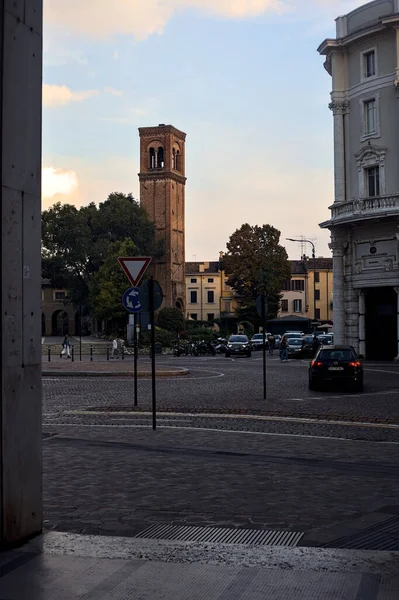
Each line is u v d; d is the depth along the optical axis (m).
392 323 45.09
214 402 20.36
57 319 115.88
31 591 5.43
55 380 29.55
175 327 95.06
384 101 43.91
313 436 13.81
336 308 47.06
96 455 11.65
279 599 5.29
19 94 6.64
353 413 17.61
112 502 8.51
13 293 6.51
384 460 11.25
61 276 96.69
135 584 5.61
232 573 5.89
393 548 6.71
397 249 43.44
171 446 12.58
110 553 6.41
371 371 34.97
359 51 45.25
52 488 9.25
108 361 47.09
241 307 94.69
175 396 22.30
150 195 106.00
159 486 9.34
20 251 6.64
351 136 46.16
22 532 6.71
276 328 90.19
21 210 6.67
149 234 99.56
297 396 22.25
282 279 92.75
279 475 10.04
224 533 7.22
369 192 45.25
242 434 14.07
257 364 44.09
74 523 7.61
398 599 5.30
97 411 18.17
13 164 6.53
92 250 94.56
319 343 55.19
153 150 107.00
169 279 104.31
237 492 9.01
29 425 6.81
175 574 5.86
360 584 5.63
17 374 6.58
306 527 7.44
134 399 19.73
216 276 118.00
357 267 45.72
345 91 46.44
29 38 6.82
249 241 91.75
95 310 86.38
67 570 5.92
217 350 67.19
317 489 9.16
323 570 5.98
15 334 6.54
